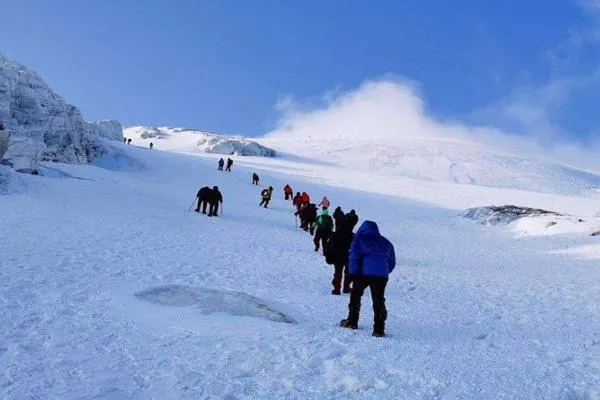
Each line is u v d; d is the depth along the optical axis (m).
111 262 12.47
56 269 11.00
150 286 9.75
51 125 40.59
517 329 7.95
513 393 4.82
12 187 23.66
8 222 16.64
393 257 7.32
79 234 16.22
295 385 5.04
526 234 30.44
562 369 5.55
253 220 27.02
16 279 9.66
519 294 11.96
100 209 22.77
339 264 10.76
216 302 8.38
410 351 6.04
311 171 68.25
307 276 12.89
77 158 43.28
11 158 28.80
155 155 53.16
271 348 6.12
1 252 12.30
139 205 26.39
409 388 4.92
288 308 8.76
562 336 7.44
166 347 6.22
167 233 18.73
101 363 5.57
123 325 7.12
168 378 5.17
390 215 38.66
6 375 5.07
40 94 40.69
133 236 17.11
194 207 29.81
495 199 54.75
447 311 9.45
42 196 23.84
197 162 55.59
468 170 117.19
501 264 18.94
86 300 8.41
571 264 19.11
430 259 19.48
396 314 8.87
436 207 47.06
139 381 5.10
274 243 19.42
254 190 42.50
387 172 110.31
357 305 7.39
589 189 108.56
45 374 5.17
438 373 5.28
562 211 51.75
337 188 52.25
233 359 5.77
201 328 7.07
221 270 12.72
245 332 6.86
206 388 4.94
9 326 6.73
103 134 75.88
